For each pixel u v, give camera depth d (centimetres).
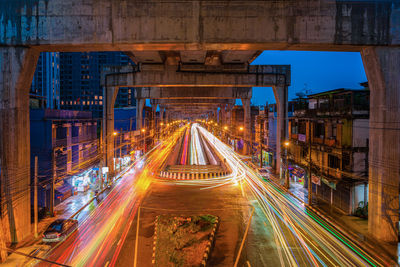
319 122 2366
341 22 1622
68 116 2744
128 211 2086
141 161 4612
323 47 1700
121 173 3650
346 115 1966
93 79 9925
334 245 1483
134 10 1628
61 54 9900
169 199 2442
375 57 1630
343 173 1983
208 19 1633
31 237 1627
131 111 5559
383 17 1620
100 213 2033
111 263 1282
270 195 2564
